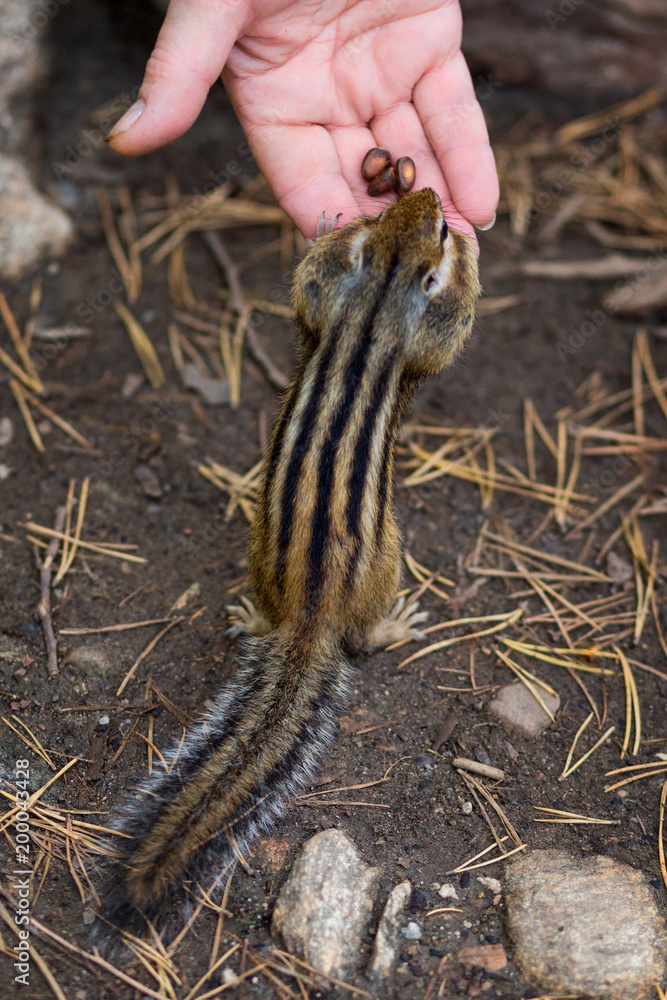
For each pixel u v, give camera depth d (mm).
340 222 707
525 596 702
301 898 609
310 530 638
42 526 707
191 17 656
